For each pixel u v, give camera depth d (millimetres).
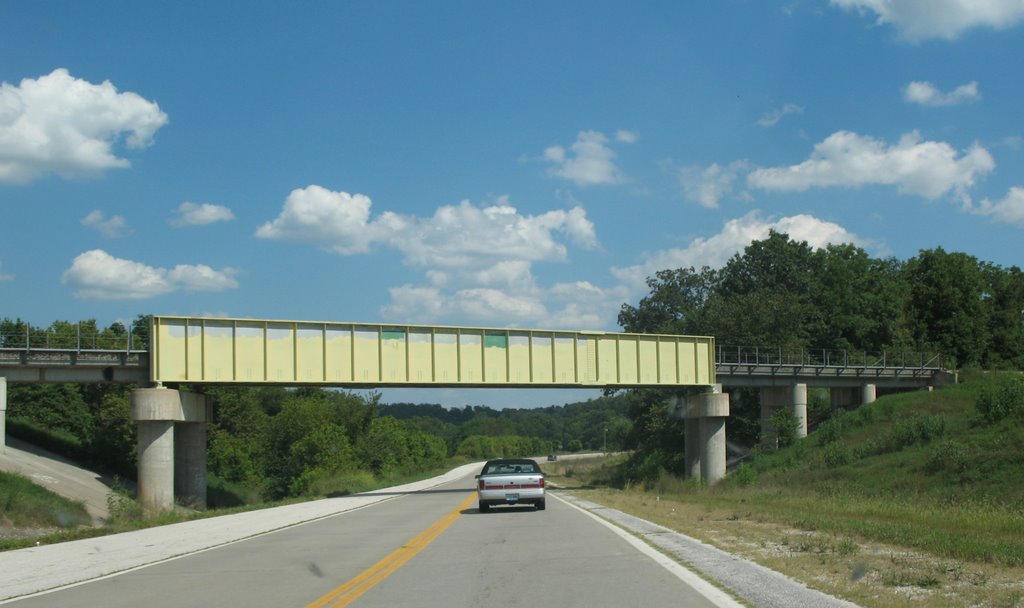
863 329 80812
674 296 87312
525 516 26688
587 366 51594
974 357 84312
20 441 47125
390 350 46688
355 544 19156
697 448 57969
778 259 84812
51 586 13648
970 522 21266
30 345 44125
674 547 16828
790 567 13500
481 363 48781
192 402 43844
